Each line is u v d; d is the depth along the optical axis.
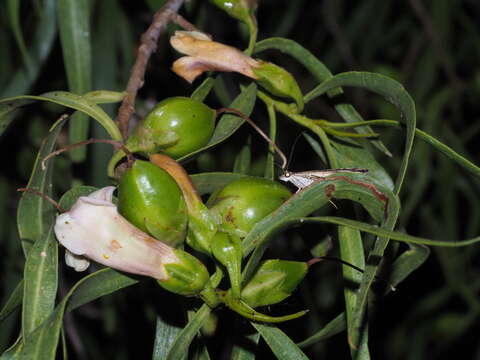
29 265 0.19
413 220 0.36
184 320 0.20
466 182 0.35
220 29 0.35
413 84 0.38
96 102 0.21
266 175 0.21
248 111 0.21
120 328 0.33
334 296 0.35
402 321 0.39
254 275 0.18
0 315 0.19
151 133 0.19
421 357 0.38
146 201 0.18
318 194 0.18
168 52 0.31
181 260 0.18
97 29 0.28
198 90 0.21
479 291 0.39
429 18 0.37
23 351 0.18
